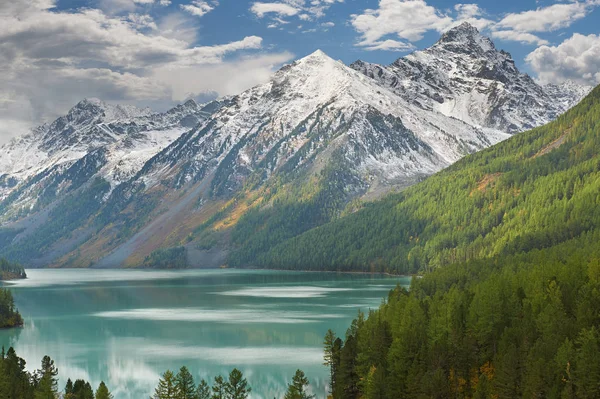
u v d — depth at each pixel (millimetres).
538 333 134250
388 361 138125
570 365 117125
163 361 187000
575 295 151875
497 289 153750
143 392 158875
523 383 117875
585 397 111938
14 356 160750
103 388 130750
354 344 150750
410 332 139375
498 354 129500
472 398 121312
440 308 153875
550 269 174750
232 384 141375
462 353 132250
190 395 138250
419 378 126125
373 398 130500
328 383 161250
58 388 161125
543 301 146875
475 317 144000
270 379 165750
